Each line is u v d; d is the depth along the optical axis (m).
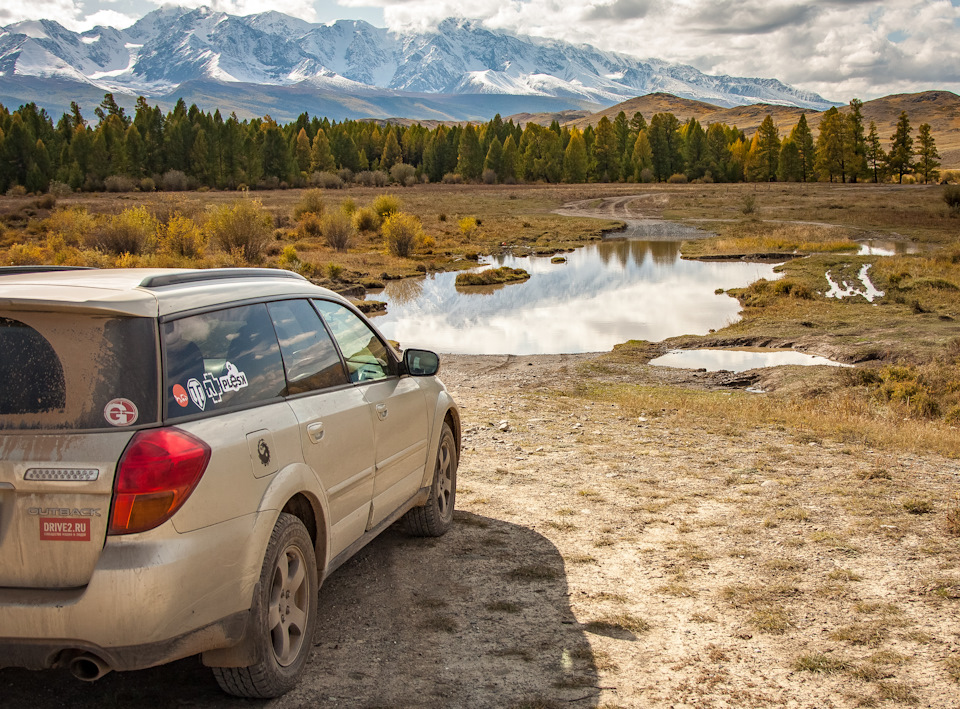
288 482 3.10
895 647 3.67
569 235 58.19
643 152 151.38
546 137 154.50
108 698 3.07
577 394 13.76
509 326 23.52
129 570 2.51
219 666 2.95
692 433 9.44
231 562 2.80
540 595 4.34
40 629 2.52
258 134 143.00
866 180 136.25
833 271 33.75
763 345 19.92
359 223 55.91
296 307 3.71
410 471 4.59
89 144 120.56
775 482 6.80
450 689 3.30
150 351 2.72
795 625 3.94
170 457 2.60
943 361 16.31
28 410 2.62
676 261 41.75
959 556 4.84
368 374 4.18
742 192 106.62
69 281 3.02
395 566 4.73
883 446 8.78
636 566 4.80
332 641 3.73
